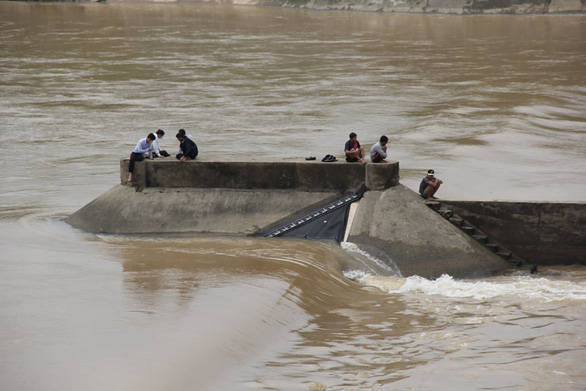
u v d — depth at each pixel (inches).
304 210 2637.8
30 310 1748.3
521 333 1744.6
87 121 5182.1
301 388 1423.5
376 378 1473.9
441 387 1433.3
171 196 2709.2
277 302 1859.0
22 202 3191.4
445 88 6574.8
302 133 4817.9
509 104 5723.4
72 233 2657.5
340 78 7214.6
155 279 2012.8
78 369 1422.2
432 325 1814.7
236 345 1594.5
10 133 4744.1
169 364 1456.7
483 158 4094.5
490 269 2474.2
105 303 1800.0
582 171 3855.8
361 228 2541.8
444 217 2598.4
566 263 2571.4
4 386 1348.4
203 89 6604.3
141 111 5575.8
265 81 7057.1
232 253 2324.1
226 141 4566.9
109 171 3804.1
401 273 2411.4
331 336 1726.1
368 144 4498.0
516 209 2568.9
